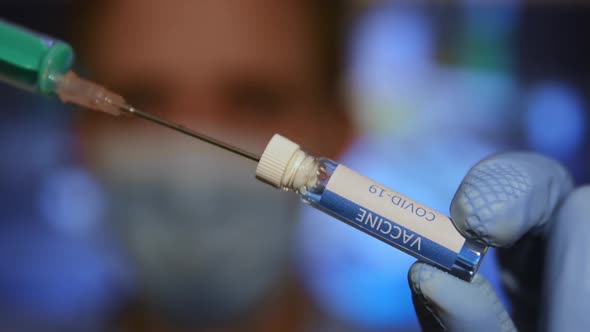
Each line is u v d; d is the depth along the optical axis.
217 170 1.27
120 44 1.25
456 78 2.41
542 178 0.76
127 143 1.28
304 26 1.29
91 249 1.99
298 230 1.45
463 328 0.68
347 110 1.50
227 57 1.24
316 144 1.41
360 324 1.78
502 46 2.42
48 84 0.79
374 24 2.38
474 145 2.24
